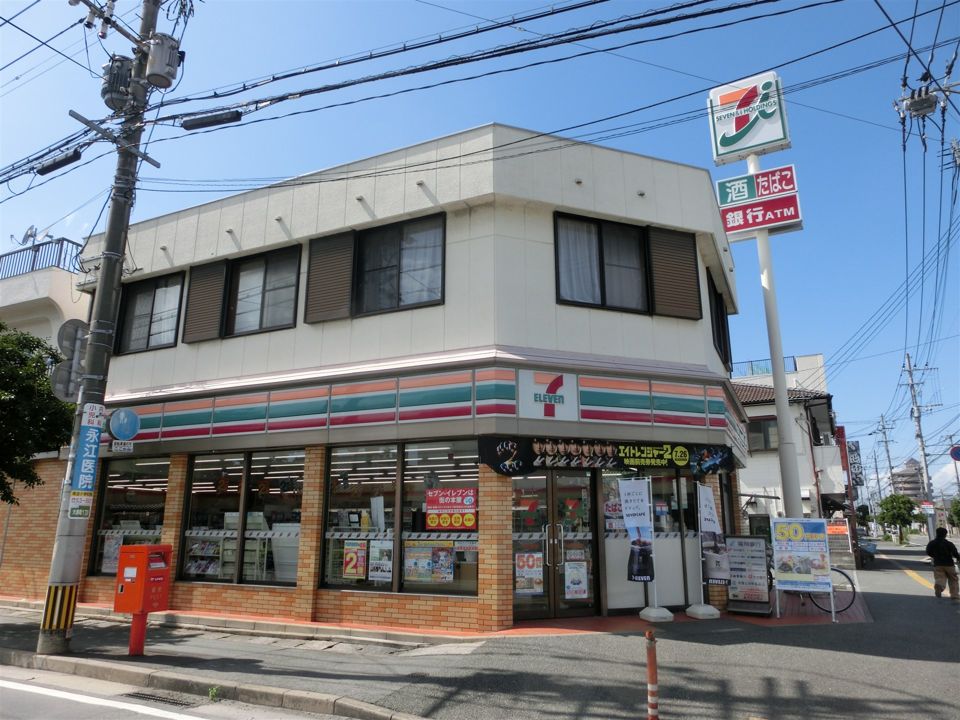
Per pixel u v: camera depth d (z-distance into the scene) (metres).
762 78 13.99
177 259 13.54
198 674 7.53
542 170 11.05
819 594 13.38
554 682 6.94
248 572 11.59
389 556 10.42
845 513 28.89
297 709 6.60
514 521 10.09
